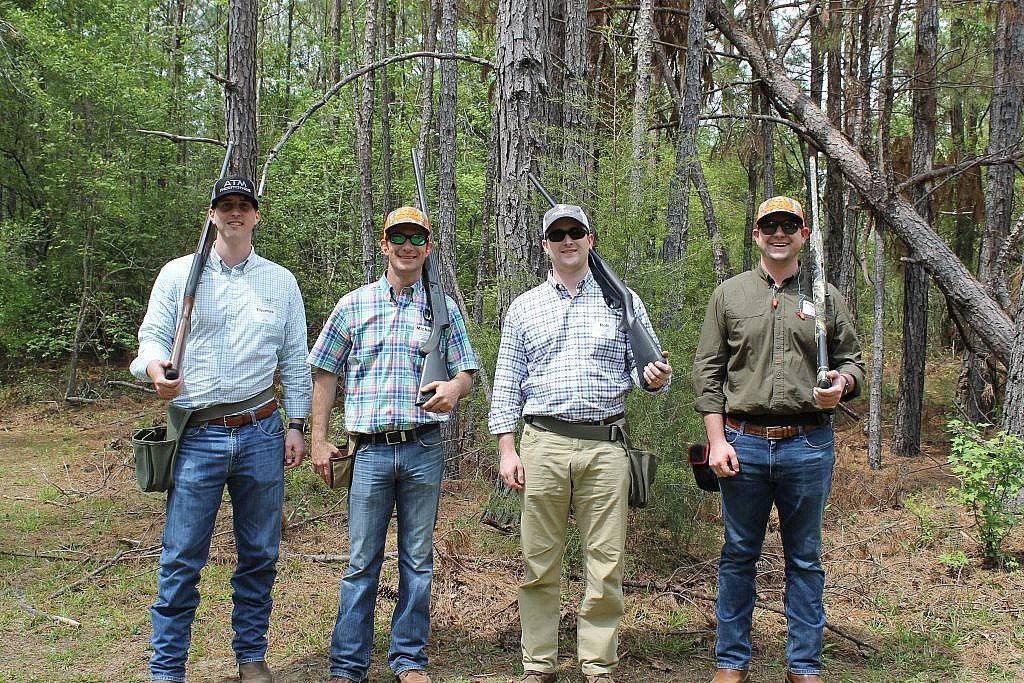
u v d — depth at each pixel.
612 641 3.47
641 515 5.19
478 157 13.88
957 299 7.15
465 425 7.01
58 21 12.77
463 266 13.35
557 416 3.46
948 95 9.80
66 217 13.34
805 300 3.40
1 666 3.77
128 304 13.82
